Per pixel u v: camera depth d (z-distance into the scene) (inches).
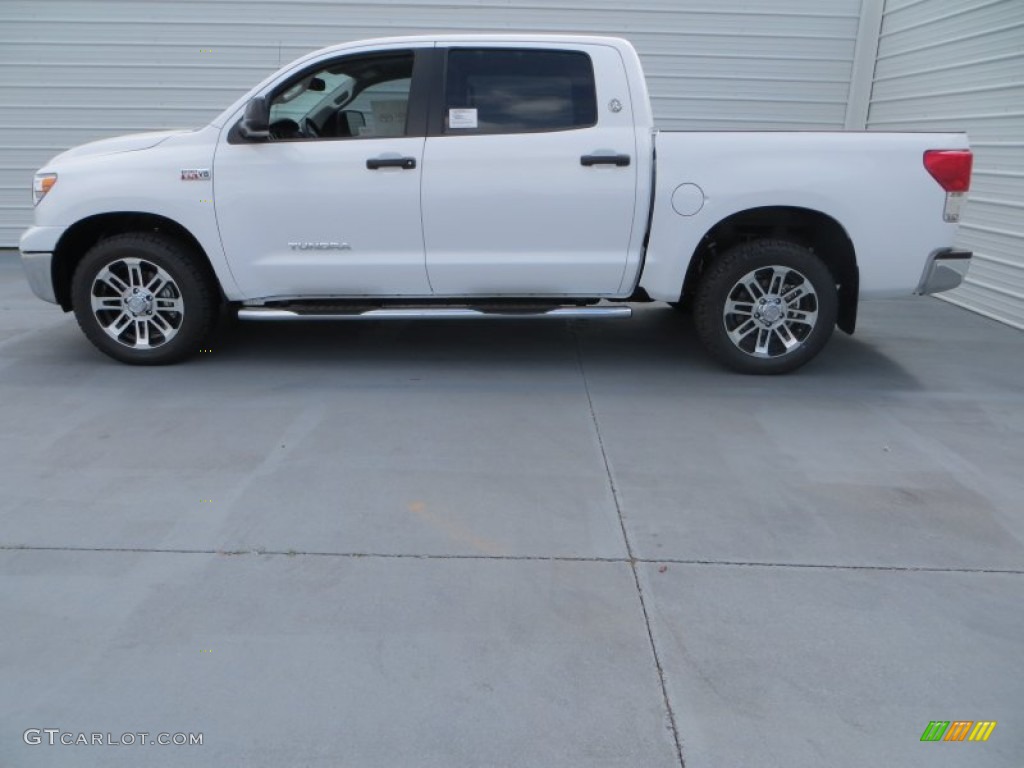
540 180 209.8
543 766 93.4
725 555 136.5
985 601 125.0
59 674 107.0
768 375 227.3
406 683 106.0
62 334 263.0
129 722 99.2
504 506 151.7
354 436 183.0
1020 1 275.7
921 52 342.3
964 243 320.5
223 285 220.4
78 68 383.6
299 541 139.1
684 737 97.7
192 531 141.9
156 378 221.5
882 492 159.5
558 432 186.7
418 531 142.7
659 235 212.8
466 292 220.8
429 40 212.8
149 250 218.8
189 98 386.9
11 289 327.3
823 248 225.9
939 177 206.5
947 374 232.8
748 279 217.2
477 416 196.1
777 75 383.2
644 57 380.8
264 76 383.9
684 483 162.1
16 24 377.7
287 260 216.7
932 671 109.4
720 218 210.5
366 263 215.8
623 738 97.5
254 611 120.2
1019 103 279.3
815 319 219.0
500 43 211.9
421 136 211.6
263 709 101.4
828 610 122.0
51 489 156.4
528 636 115.3
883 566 134.0
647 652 112.3
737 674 108.3
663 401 207.9
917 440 185.0
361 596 124.1
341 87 215.0
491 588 126.4
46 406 199.5
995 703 103.8
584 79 211.8
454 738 97.3
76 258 234.7
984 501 156.4
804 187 206.7
